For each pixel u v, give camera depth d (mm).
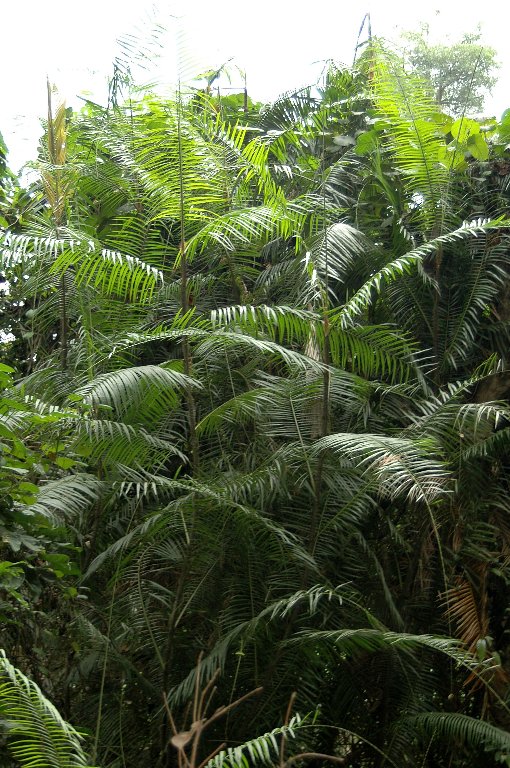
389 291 6195
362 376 6035
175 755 4668
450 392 5320
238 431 5785
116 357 5496
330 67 7398
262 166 5566
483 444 5137
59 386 5637
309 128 7086
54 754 2965
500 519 5352
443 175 6082
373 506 5418
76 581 4902
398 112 6051
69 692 4918
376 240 6738
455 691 5074
